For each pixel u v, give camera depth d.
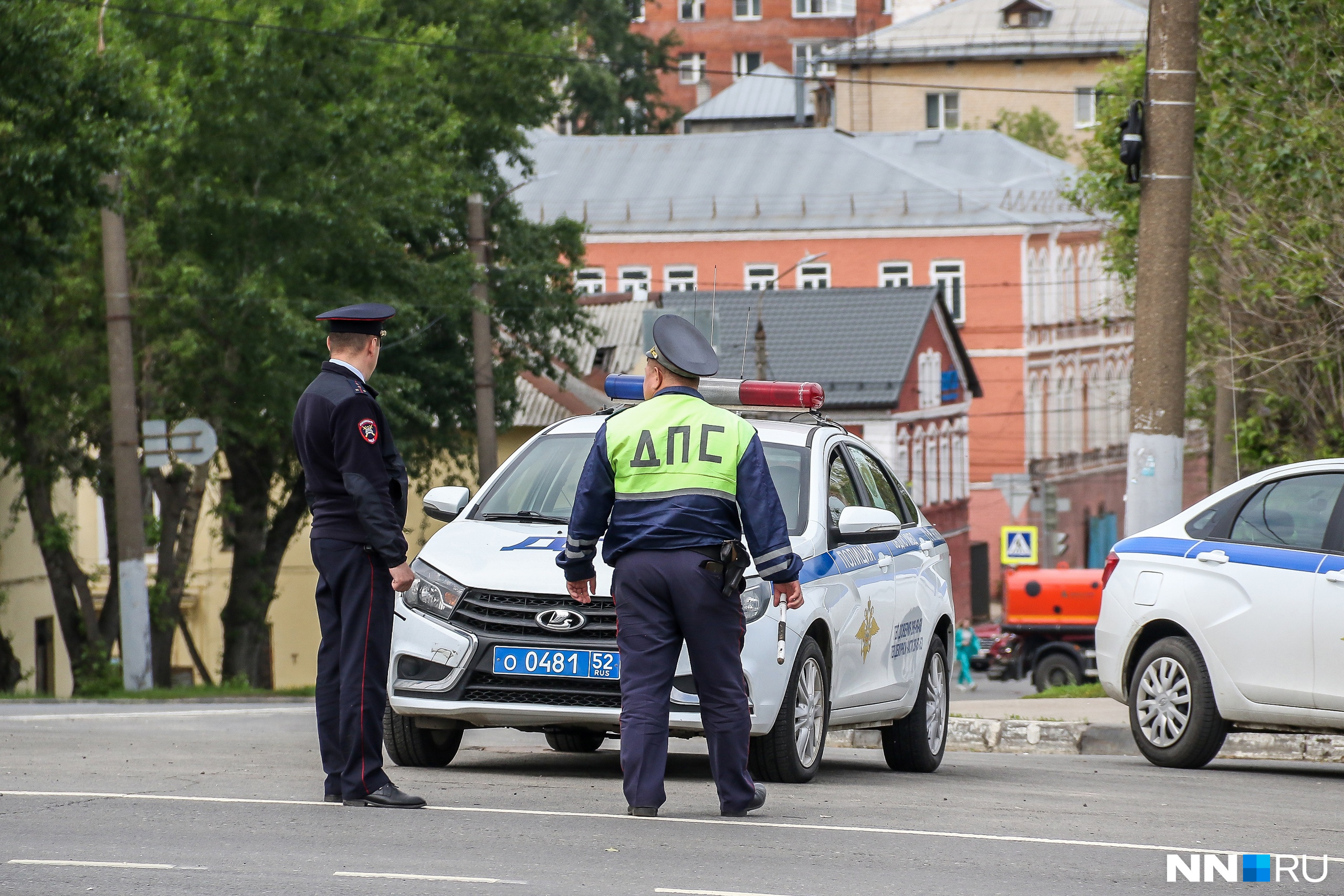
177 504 91.38
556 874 16.75
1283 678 30.53
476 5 108.00
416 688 24.92
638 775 20.38
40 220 65.00
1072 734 37.78
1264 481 31.88
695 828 19.70
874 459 31.05
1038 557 186.38
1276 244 53.22
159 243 81.88
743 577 20.53
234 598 101.00
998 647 103.88
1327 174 50.56
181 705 62.00
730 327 169.38
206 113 82.00
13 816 19.88
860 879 16.95
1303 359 54.16
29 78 62.62
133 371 77.50
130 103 65.38
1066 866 18.19
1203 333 60.03
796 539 26.23
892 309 175.62
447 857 17.55
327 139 84.00
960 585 191.12
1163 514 40.69
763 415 29.84
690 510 20.14
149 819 19.72
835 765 30.91
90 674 88.88
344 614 20.98
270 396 84.81
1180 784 28.28
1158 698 32.12
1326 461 31.31
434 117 98.00
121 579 76.19
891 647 28.47
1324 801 26.28
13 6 60.91
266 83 82.50
